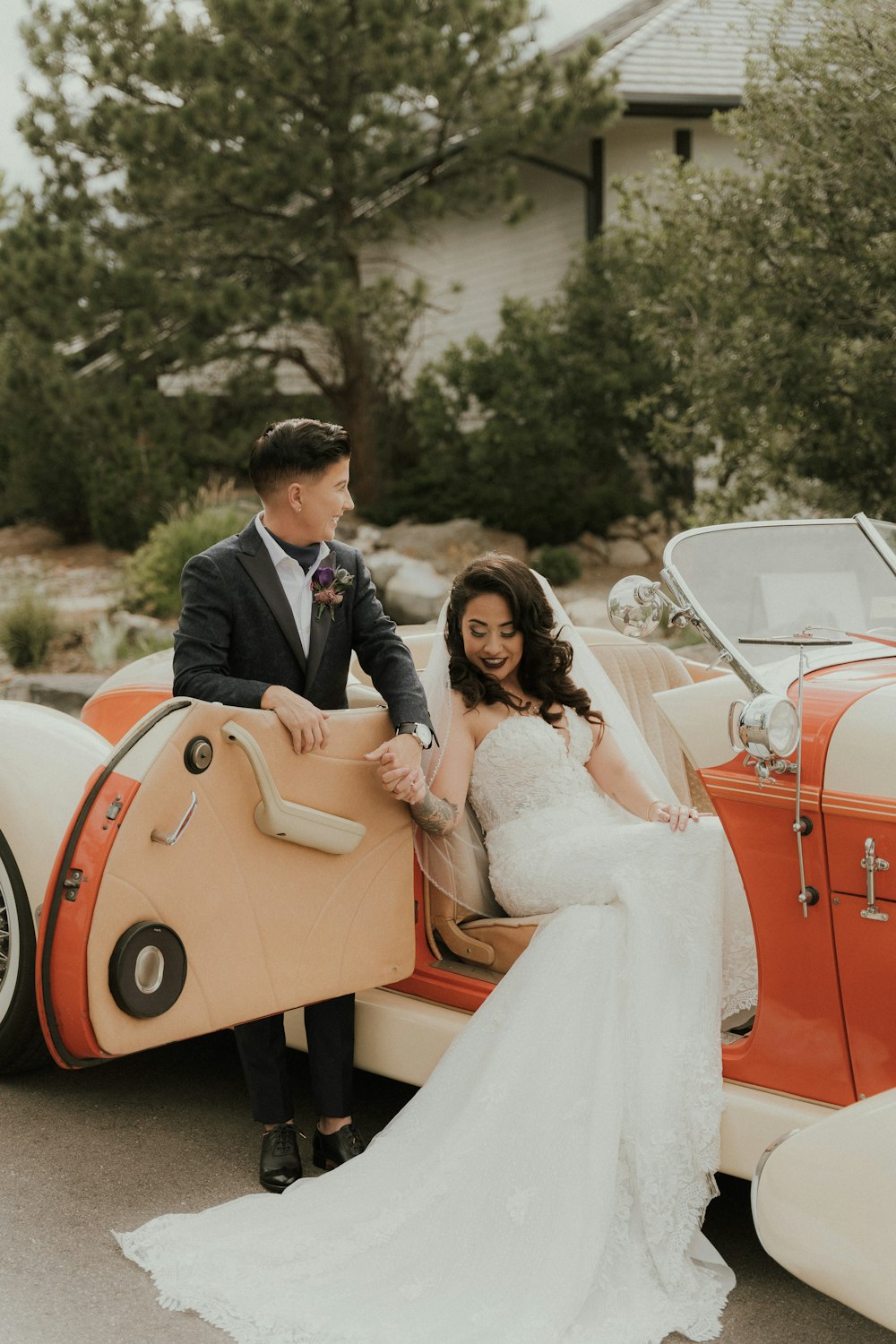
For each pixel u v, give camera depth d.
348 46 12.28
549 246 14.86
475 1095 2.69
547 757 3.14
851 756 2.39
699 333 8.70
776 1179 2.14
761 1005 2.56
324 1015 3.00
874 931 2.38
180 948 2.54
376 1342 2.32
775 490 8.85
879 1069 2.40
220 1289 2.48
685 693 2.68
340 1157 3.00
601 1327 2.38
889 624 2.98
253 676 2.90
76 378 14.58
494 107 12.51
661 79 13.46
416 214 13.48
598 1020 2.69
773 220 8.27
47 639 10.73
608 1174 2.54
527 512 13.40
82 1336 2.36
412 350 15.05
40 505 15.38
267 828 2.66
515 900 3.04
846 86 7.86
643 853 2.86
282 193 12.47
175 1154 3.11
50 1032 2.51
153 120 12.16
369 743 2.88
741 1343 2.38
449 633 3.22
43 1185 2.93
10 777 3.30
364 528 13.55
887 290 7.94
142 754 2.51
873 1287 2.01
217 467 15.38
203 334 13.37
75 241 12.91
